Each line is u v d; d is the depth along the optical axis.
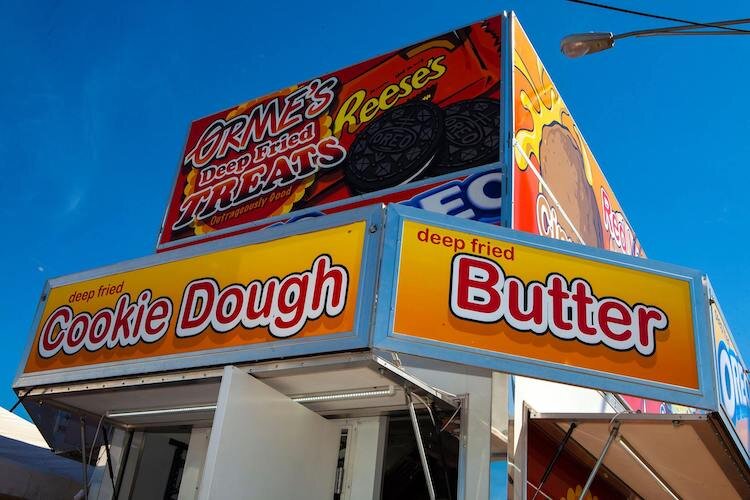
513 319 4.56
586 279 4.79
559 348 4.54
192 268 5.29
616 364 4.55
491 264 4.70
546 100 8.35
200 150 9.36
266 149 8.66
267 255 5.01
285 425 5.12
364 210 4.79
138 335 5.25
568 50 6.09
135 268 5.57
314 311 4.61
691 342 4.71
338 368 4.64
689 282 4.90
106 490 6.64
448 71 7.76
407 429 5.73
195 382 5.09
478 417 5.07
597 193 10.29
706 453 5.38
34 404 6.04
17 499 6.94
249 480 4.67
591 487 6.59
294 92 8.95
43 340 5.73
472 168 6.84
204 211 8.66
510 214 6.35
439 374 5.09
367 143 7.77
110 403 6.05
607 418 5.17
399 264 4.56
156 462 6.91
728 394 4.91
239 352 4.74
